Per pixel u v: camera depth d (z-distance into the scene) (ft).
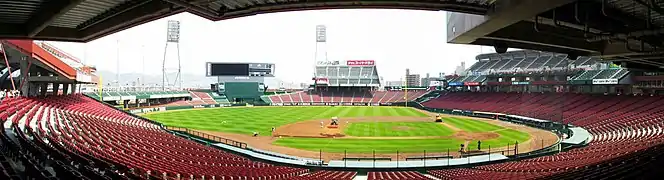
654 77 176.76
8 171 29.50
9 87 182.39
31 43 121.70
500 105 246.88
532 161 87.92
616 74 195.31
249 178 58.59
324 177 68.33
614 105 178.81
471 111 248.73
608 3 39.14
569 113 187.42
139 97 284.20
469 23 45.55
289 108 304.71
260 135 151.02
